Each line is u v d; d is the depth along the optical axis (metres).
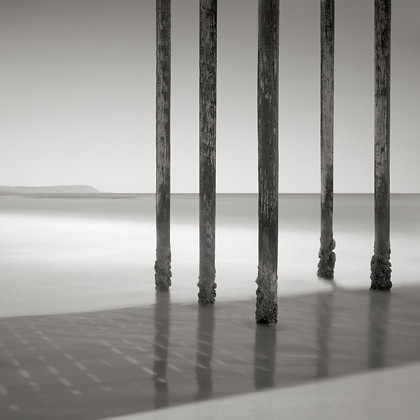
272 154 7.01
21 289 9.78
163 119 9.24
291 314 7.85
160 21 9.06
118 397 4.82
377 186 9.45
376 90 9.23
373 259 9.59
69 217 31.59
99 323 7.30
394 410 4.54
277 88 6.97
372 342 6.46
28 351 6.06
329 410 4.55
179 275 11.34
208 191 8.41
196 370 5.48
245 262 13.16
